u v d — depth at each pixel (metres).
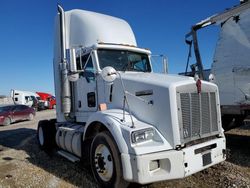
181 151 4.00
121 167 4.16
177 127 4.10
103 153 4.63
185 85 4.30
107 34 6.35
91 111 5.95
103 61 5.84
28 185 4.92
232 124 6.95
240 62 6.25
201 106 4.51
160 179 3.91
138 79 4.74
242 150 6.85
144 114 4.51
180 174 3.94
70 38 6.73
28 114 20.09
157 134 4.21
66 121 7.16
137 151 3.89
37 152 7.61
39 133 8.16
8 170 5.92
